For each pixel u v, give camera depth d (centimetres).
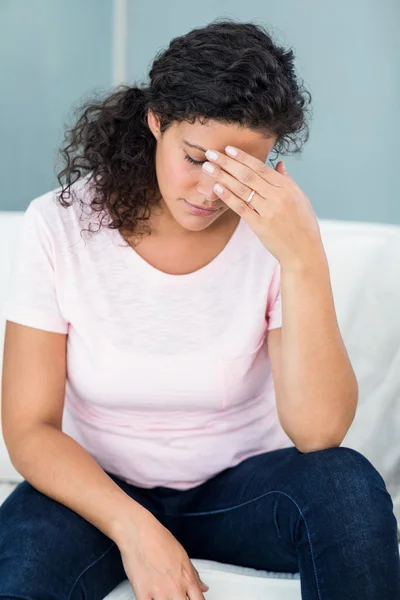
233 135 148
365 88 380
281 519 148
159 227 170
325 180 388
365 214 390
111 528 149
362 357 217
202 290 168
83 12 367
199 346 165
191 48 148
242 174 151
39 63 368
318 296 159
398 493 208
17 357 165
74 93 370
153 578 145
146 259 170
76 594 143
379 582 137
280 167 162
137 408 168
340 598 137
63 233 169
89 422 171
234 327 167
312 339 159
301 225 157
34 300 165
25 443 160
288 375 161
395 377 214
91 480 154
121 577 158
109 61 370
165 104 149
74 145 181
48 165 374
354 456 151
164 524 171
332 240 225
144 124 171
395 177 387
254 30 154
